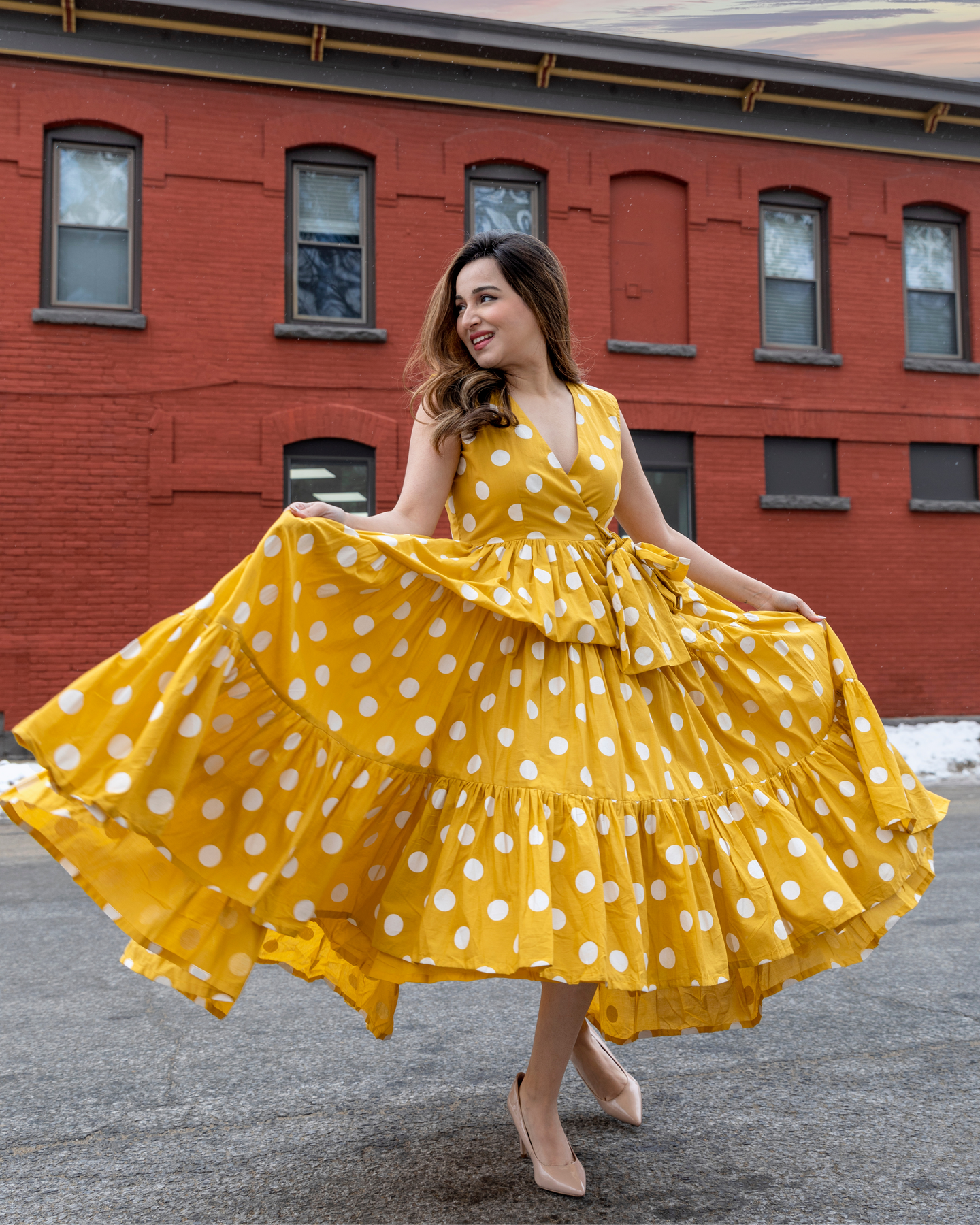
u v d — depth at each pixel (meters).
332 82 10.77
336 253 10.95
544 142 11.39
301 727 1.83
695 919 1.88
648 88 11.68
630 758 1.98
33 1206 1.90
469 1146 2.14
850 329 12.32
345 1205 1.88
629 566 2.17
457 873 1.86
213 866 1.72
